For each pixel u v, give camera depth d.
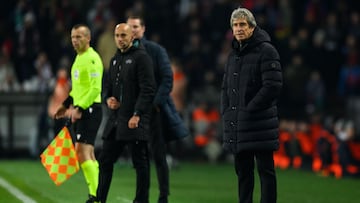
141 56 32.69
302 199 43.38
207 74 73.81
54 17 74.75
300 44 74.38
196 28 76.19
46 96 66.12
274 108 30.23
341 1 77.94
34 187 44.34
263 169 30.38
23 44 72.75
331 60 76.00
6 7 77.50
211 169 62.00
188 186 48.25
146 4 77.31
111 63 33.56
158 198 37.12
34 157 67.12
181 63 75.56
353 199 43.81
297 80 73.00
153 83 32.66
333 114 72.81
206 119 70.69
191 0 80.62
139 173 33.09
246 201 31.11
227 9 76.12
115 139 33.06
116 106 32.91
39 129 66.06
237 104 30.42
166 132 36.50
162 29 76.69
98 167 33.66
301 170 64.12
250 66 30.19
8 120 70.44
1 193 41.25
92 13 77.06
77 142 34.97
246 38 30.27
